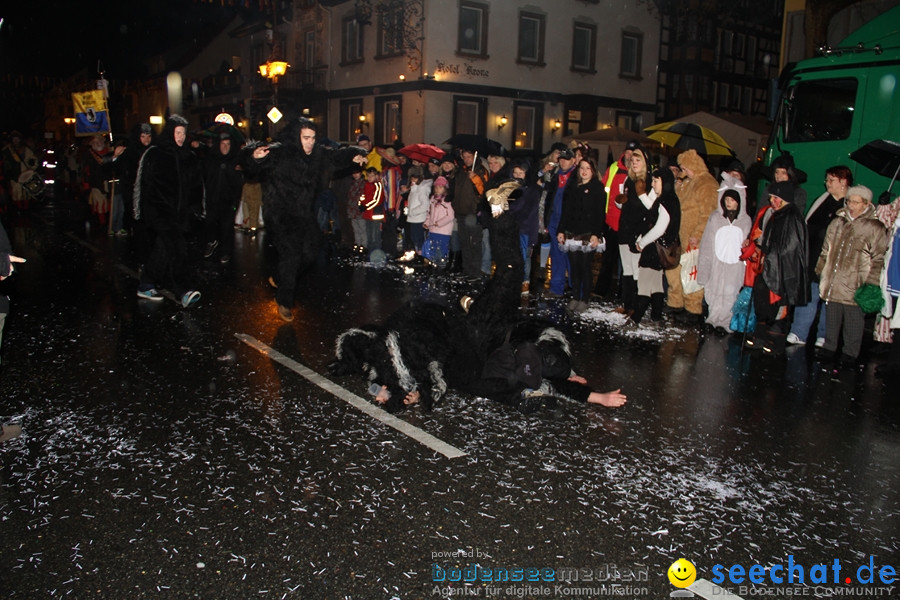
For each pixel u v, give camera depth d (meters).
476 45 25.47
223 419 4.96
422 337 4.78
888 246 6.48
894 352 6.48
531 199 9.44
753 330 7.52
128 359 6.28
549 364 4.85
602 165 28.08
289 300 7.60
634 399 5.66
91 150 16.80
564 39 27.28
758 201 10.05
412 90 25.09
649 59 29.89
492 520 3.72
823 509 3.97
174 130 8.11
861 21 10.92
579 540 3.56
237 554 3.35
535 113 27.06
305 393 5.52
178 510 3.72
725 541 3.60
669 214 7.64
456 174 11.12
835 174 7.12
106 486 3.96
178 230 8.28
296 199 7.38
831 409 5.60
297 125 7.27
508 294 4.94
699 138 10.27
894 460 4.66
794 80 9.41
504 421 5.07
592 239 8.41
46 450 4.40
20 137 19.25
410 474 4.20
